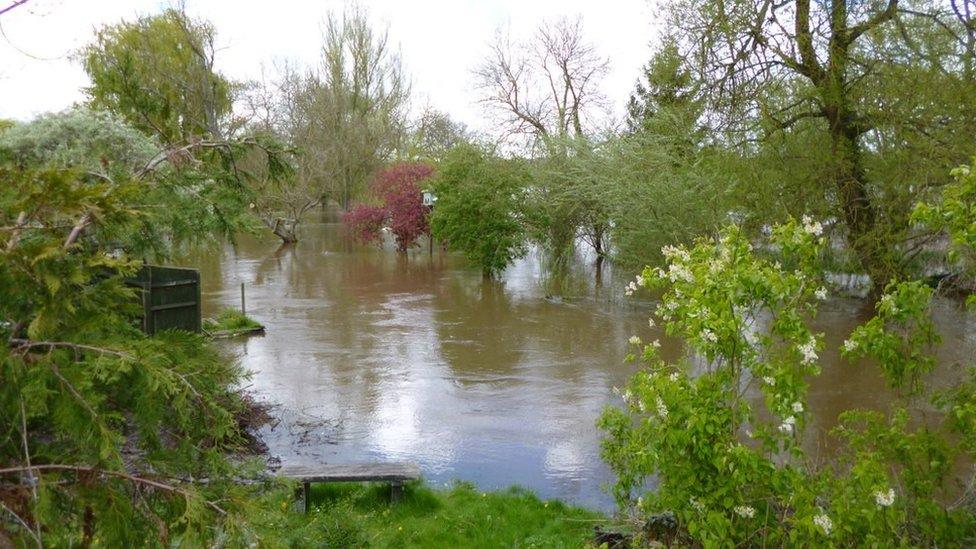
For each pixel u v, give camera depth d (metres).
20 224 2.29
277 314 16.11
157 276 10.07
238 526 2.47
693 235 15.05
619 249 17.97
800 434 4.22
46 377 2.22
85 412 2.26
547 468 7.55
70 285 2.41
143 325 9.23
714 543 3.57
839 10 13.09
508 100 28.62
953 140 11.88
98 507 2.32
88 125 5.31
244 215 3.41
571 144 20.36
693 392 3.77
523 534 5.72
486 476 7.35
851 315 14.84
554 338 13.73
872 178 13.79
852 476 3.66
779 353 3.90
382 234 31.75
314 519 5.01
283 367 11.52
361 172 40.34
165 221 3.26
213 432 2.68
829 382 10.16
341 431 8.62
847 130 13.90
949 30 12.35
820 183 13.92
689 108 15.55
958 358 9.17
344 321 15.37
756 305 3.85
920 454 4.00
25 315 2.34
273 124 35.88
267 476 3.23
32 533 2.25
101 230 2.58
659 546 4.59
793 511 3.96
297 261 26.41
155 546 2.45
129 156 5.35
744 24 13.38
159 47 21.31
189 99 20.48
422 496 6.34
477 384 10.66
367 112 41.91
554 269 21.08
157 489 2.51
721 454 3.63
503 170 21.91
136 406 2.48
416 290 19.73
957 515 3.80
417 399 9.92
